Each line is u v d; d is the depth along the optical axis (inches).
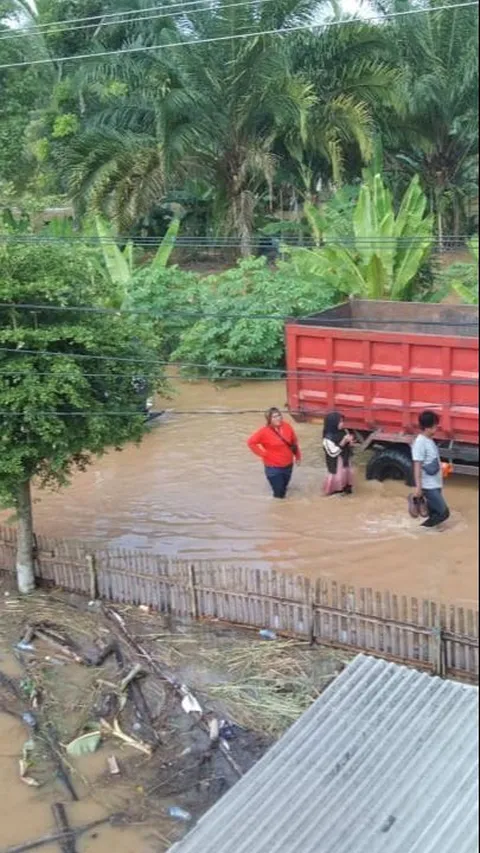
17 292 365.4
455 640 315.3
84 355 379.9
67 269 383.6
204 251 1254.9
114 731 312.0
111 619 382.0
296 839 209.0
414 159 1104.8
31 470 389.4
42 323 382.0
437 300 715.4
